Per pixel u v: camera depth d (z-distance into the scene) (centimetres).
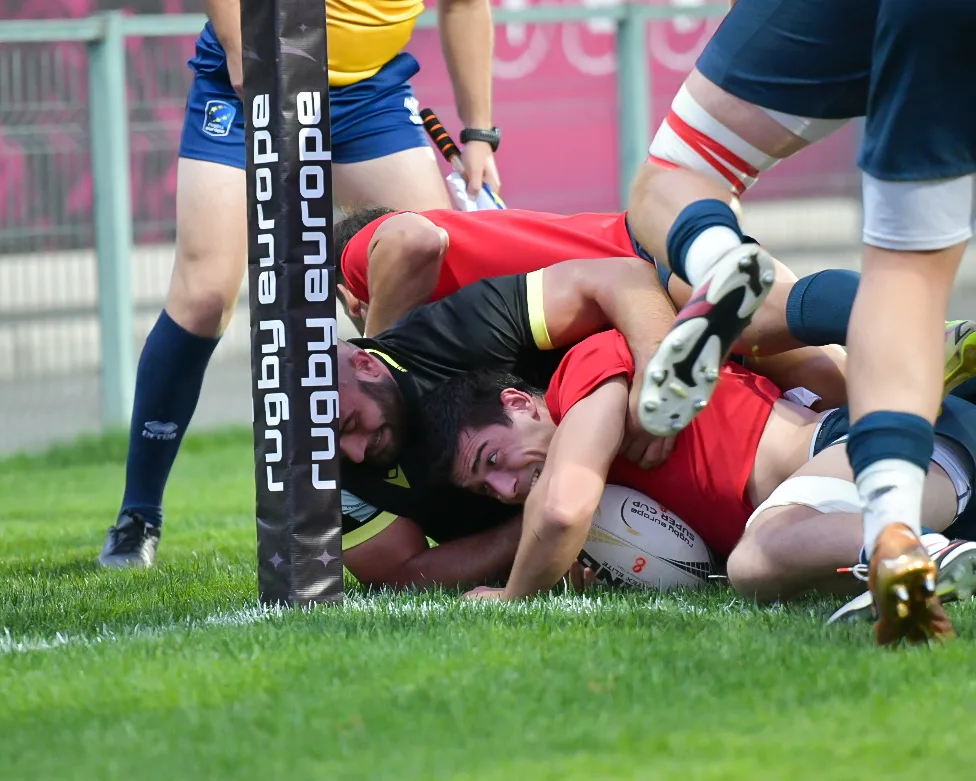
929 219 916
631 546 1255
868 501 893
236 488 2495
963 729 735
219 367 3819
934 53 873
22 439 3159
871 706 777
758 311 1270
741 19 1049
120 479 2733
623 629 999
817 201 3803
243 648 961
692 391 1048
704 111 1077
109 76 3058
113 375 3144
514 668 877
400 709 796
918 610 873
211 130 1672
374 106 1777
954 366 1220
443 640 962
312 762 716
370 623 1039
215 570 1481
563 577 1273
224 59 1664
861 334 924
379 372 1249
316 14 1096
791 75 1031
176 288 1692
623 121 3488
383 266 1443
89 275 3138
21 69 3019
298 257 1105
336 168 1791
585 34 4025
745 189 1123
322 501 1134
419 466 1261
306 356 1115
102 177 3084
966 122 897
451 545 1317
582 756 709
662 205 1091
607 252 1430
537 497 1166
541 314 1296
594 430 1182
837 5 988
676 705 789
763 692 809
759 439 1255
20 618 1184
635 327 1236
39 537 1906
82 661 955
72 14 4072
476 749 725
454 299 1325
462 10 1803
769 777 673
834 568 1101
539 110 3444
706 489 1252
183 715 805
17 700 863
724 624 1020
